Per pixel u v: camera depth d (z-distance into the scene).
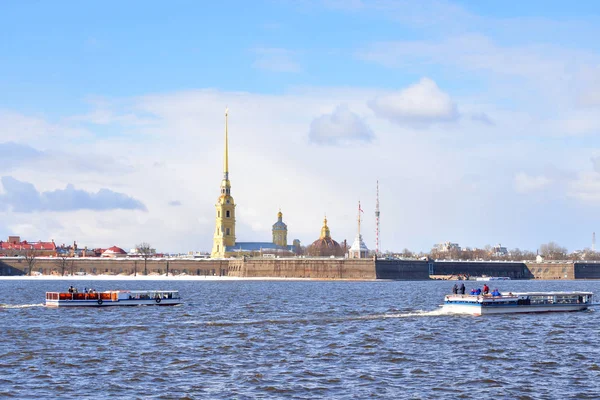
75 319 157.75
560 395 85.62
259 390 87.56
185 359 106.44
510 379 93.62
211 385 89.94
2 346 118.69
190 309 186.25
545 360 106.06
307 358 107.56
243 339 125.62
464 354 110.94
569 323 148.50
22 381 92.00
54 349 115.50
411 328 139.88
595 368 100.38
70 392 86.56
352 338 126.56
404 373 97.25
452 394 86.00
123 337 128.25
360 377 94.50
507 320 153.50
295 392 86.69
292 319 156.00
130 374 96.06
